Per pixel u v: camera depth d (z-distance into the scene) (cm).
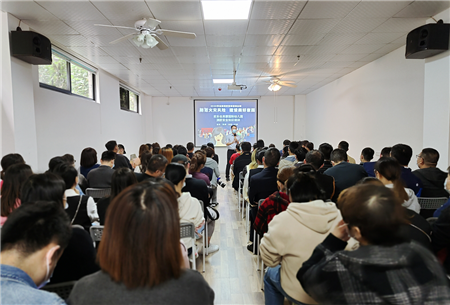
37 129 355
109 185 256
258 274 224
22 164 141
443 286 62
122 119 668
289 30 338
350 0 264
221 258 254
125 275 57
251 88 761
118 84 638
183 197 177
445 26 280
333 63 504
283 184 184
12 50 285
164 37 359
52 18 299
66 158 266
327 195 181
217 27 327
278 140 916
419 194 202
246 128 914
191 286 61
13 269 66
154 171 207
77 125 456
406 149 226
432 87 312
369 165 293
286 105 911
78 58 457
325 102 727
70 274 98
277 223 122
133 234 58
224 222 362
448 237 110
